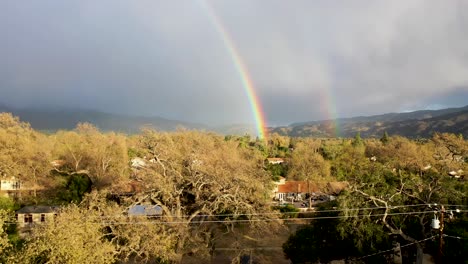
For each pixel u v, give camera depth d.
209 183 28.95
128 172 52.00
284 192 61.88
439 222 20.89
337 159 76.19
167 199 28.23
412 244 24.61
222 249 32.16
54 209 42.28
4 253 18.44
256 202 29.59
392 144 82.50
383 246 24.91
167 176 30.02
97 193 28.39
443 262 23.33
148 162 34.84
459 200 24.80
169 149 35.47
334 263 28.95
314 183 63.50
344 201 24.45
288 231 39.94
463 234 22.48
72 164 56.28
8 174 52.19
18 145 55.06
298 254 26.80
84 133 69.31
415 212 23.95
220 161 39.94
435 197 24.86
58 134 80.81
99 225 21.84
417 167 46.97
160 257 25.28
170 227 26.11
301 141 123.25
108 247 20.47
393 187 25.30
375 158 74.56
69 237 17.61
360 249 24.47
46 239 17.48
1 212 20.88
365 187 25.23
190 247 26.94
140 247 25.00
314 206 57.78
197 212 27.95
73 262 17.03
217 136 80.19
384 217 23.48
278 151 108.94
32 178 53.03
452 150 79.25
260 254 32.34
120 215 25.09
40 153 54.44
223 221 27.41
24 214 41.72
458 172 51.59
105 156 53.59
